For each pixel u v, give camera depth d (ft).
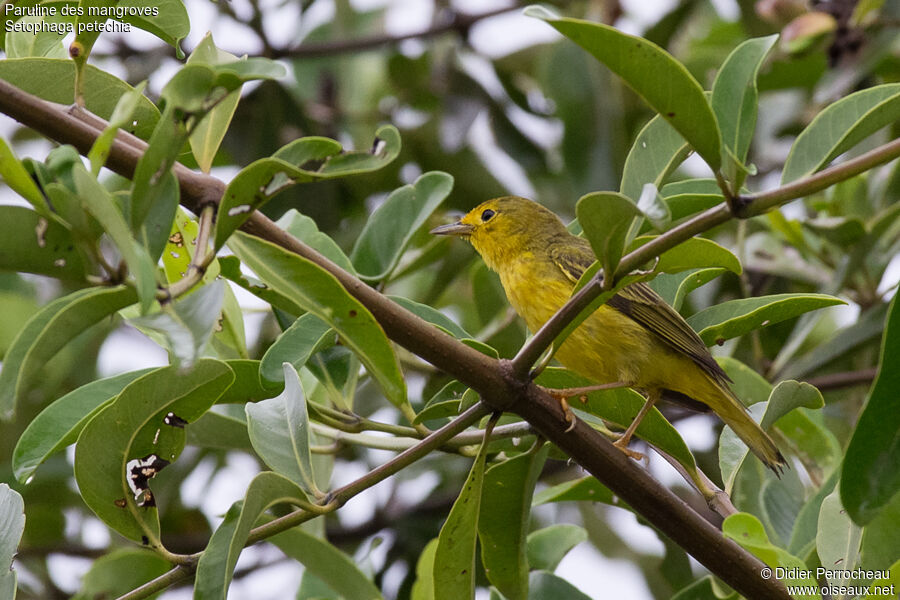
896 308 17.70
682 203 26.14
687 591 29.99
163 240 17.95
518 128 52.70
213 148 23.52
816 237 41.73
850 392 42.73
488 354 25.38
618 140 47.21
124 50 49.42
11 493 23.73
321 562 29.27
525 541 26.40
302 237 29.09
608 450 23.57
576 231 32.35
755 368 44.55
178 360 20.97
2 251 17.39
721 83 20.70
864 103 22.48
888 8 42.39
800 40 41.75
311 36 57.82
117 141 20.79
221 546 20.94
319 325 25.61
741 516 20.53
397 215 31.12
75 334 18.10
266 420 23.75
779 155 50.70
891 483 17.58
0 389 18.37
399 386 21.33
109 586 31.73
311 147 19.92
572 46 47.88
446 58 52.65
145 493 22.20
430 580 30.32
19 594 44.65
